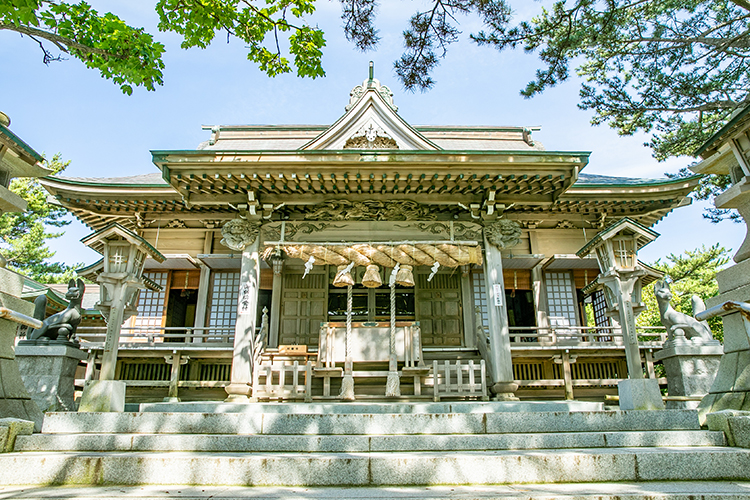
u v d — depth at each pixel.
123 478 4.30
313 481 4.27
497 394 9.28
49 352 7.67
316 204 10.36
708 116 14.26
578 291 13.22
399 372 10.19
